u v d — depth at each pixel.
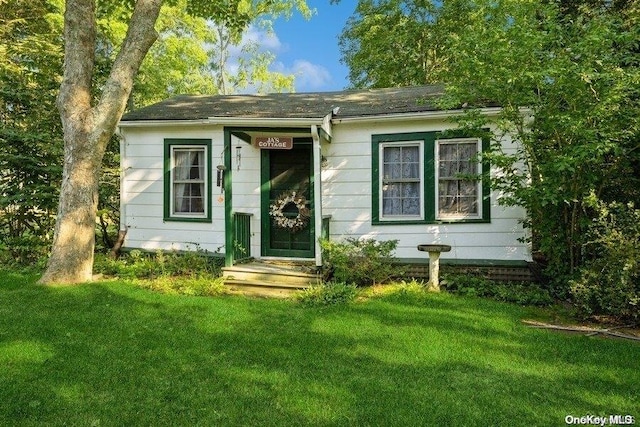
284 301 6.41
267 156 8.71
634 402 3.21
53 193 8.99
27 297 6.16
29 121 9.59
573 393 3.35
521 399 3.25
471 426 2.86
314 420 2.92
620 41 5.63
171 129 9.16
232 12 11.19
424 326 5.04
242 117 7.37
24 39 11.87
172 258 8.29
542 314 5.68
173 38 19.22
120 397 3.22
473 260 7.69
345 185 8.27
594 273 5.34
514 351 4.26
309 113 7.57
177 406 3.09
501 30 6.10
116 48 15.94
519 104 6.12
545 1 6.79
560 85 5.52
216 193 8.97
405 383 3.52
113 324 5.00
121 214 9.48
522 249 7.47
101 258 8.89
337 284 6.79
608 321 5.32
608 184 6.13
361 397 3.26
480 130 6.73
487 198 7.60
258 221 8.77
